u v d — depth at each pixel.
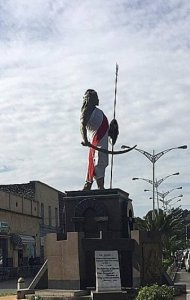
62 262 19.62
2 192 46.00
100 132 21.61
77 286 19.12
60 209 67.56
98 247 19.38
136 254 19.72
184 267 54.84
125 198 21.52
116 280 18.42
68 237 19.53
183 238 91.69
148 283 19.78
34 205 55.69
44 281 20.55
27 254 51.16
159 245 20.66
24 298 19.77
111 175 21.92
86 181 21.70
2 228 44.84
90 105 21.67
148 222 50.38
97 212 20.50
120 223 20.50
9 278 41.09
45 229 59.59
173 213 64.69
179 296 20.16
